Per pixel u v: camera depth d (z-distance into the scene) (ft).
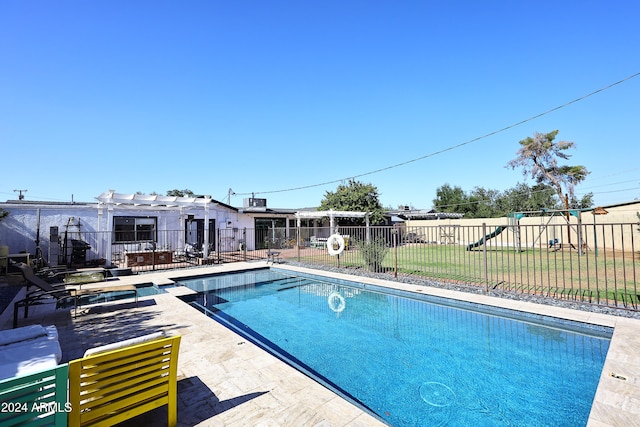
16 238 46.09
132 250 54.75
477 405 12.05
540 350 17.07
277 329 21.22
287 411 9.71
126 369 7.92
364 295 30.45
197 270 40.86
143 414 9.59
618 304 22.08
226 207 70.64
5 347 10.56
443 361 16.02
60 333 17.60
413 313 24.39
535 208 116.26
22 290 29.96
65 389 6.88
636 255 53.11
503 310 21.95
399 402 12.28
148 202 43.83
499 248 73.41
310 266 44.01
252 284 36.45
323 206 93.56
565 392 12.85
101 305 23.91
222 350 14.83
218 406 10.00
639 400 10.32
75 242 47.42
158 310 22.43
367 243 39.19
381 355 16.85
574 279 31.96
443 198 164.76
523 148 114.32
